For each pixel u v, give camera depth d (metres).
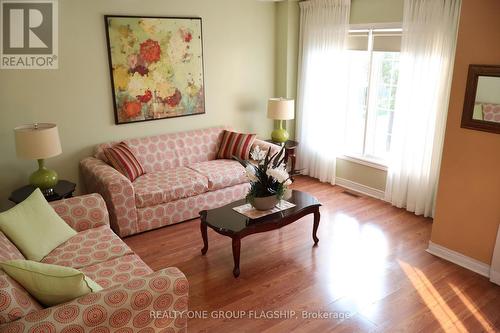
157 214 4.11
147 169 4.59
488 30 2.96
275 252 3.67
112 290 2.01
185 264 3.49
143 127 4.78
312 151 5.73
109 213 3.90
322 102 5.37
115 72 4.43
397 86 4.41
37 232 2.79
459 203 3.37
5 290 1.83
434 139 4.16
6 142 3.99
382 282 3.19
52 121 4.19
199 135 5.06
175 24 4.71
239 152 4.97
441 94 4.02
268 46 5.63
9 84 3.91
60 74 4.14
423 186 4.36
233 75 5.40
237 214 3.43
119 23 4.34
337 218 4.41
